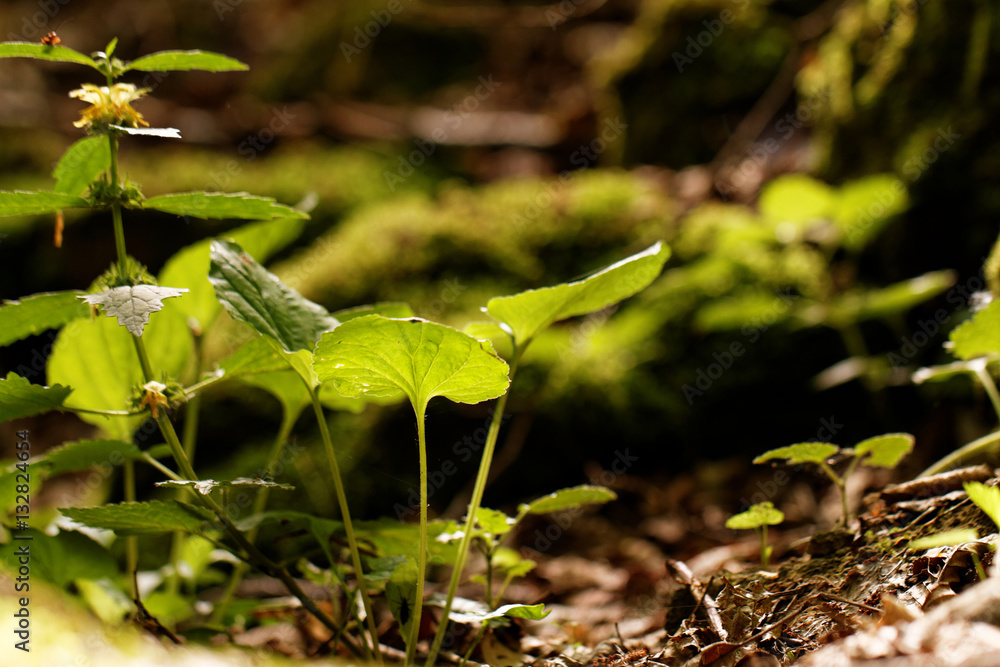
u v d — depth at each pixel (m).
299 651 1.30
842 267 1.79
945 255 1.63
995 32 1.55
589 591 1.40
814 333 1.75
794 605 1.22
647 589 1.36
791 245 1.86
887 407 1.60
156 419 1.22
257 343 1.23
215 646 1.27
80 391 1.32
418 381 1.21
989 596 1.15
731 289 1.84
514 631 1.28
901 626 1.16
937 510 1.24
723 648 1.20
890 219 1.65
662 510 1.58
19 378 1.21
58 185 1.25
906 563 1.21
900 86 1.72
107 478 1.81
